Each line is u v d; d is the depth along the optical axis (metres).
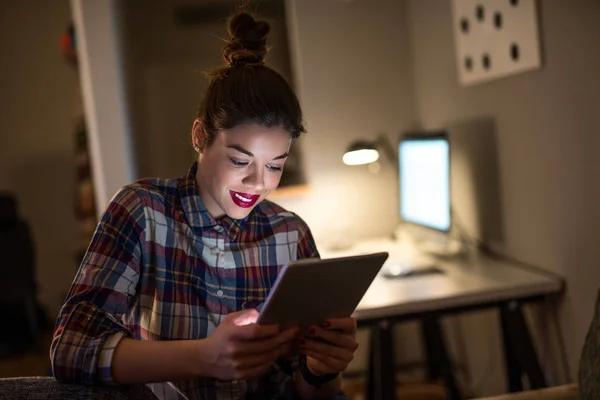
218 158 1.12
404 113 3.21
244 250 1.23
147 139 4.56
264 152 1.10
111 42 2.84
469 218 2.70
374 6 3.17
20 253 3.84
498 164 2.43
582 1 1.83
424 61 3.05
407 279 2.29
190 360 0.97
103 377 0.98
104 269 1.08
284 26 4.18
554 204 2.08
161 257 1.16
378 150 3.19
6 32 4.62
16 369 3.73
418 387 2.96
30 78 4.66
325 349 1.08
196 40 4.63
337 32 3.14
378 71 3.18
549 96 2.05
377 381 2.06
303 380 1.21
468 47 2.52
